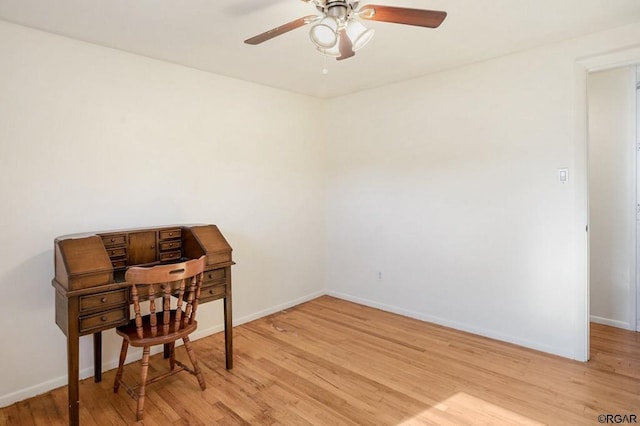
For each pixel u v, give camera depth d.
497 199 3.00
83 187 2.53
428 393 2.29
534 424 1.97
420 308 3.57
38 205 2.34
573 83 2.59
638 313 3.17
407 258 3.63
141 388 2.08
